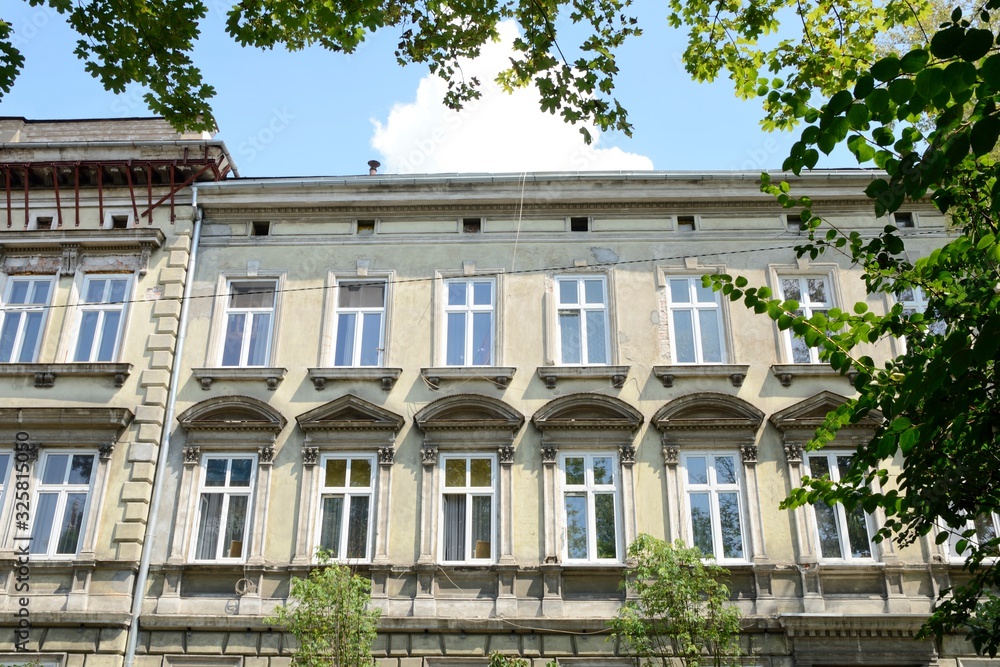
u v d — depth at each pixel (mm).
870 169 19609
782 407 17781
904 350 18297
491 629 16031
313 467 17500
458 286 19438
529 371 18312
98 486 17297
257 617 16125
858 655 15641
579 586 16547
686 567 14758
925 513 9469
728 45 12484
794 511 16906
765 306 9750
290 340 18844
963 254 9352
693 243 19516
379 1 10758
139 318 19000
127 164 19953
